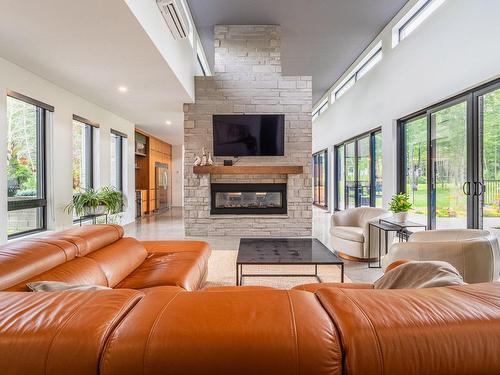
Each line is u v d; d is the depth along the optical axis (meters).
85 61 3.70
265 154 5.73
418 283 1.37
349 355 0.68
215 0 4.80
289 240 3.48
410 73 4.77
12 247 1.55
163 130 8.65
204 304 0.80
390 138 5.43
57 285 1.22
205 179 5.78
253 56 5.74
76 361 0.67
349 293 0.85
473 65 3.48
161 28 3.53
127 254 2.25
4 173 3.52
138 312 0.77
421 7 4.72
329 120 9.55
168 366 0.66
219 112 5.78
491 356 0.69
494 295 0.83
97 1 2.47
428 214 4.57
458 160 4.00
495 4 3.17
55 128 4.54
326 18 5.34
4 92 3.58
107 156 6.25
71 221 4.91
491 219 3.51
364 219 4.33
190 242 3.02
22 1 2.45
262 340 0.69
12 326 0.72
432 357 0.68
